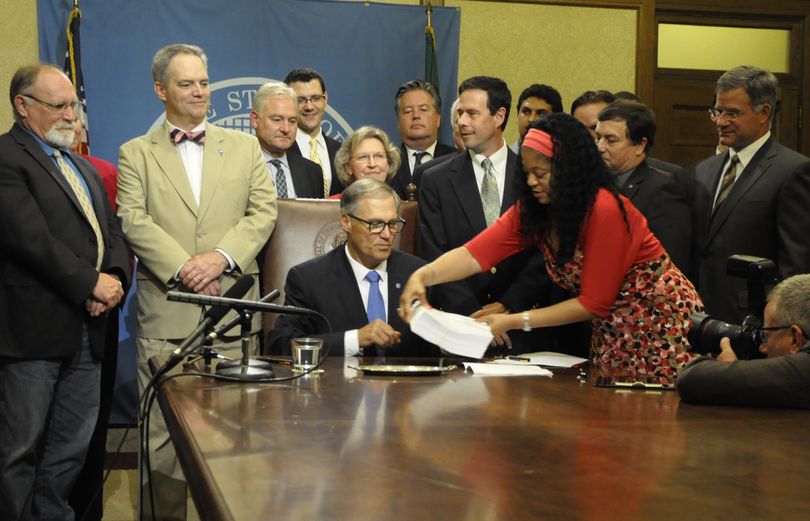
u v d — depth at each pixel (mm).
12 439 3451
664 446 1726
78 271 3457
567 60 6734
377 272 3406
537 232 2922
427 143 4945
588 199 2768
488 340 2760
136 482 4676
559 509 1295
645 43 6824
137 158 3934
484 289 3676
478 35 6617
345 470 1517
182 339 3793
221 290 3828
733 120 3789
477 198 3842
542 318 2799
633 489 1406
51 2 5238
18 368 3463
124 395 5113
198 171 3973
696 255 3938
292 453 1645
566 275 2957
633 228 2846
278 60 5523
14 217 3395
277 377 2641
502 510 1287
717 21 7066
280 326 3305
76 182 3658
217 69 5422
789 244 3619
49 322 3457
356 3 5648
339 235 3998
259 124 4477
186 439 1783
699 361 2258
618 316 2953
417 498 1348
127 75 5230
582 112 4637
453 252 2992
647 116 3824
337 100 5629
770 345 2334
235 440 1757
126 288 3758
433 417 2021
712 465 1569
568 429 1894
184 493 3824
